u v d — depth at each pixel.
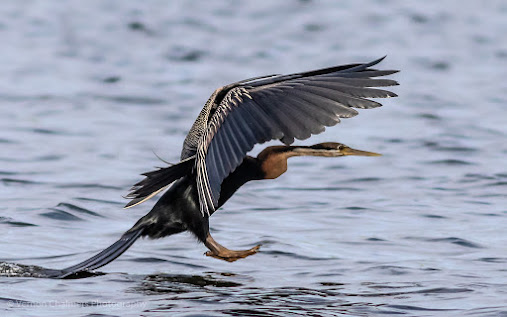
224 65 26.45
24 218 11.46
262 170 8.97
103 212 12.08
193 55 27.95
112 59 27.20
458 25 33.00
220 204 8.94
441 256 10.01
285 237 10.88
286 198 13.17
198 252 10.20
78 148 16.47
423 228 11.36
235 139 6.69
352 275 9.18
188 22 33.19
